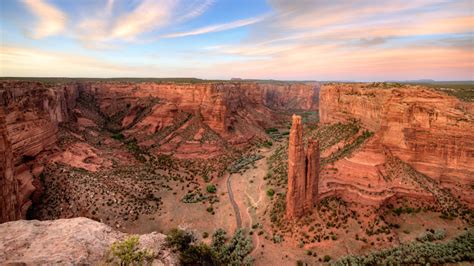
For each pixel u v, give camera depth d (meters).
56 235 14.41
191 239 18.84
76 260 12.78
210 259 18.77
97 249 14.00
